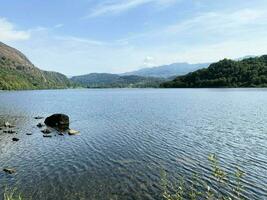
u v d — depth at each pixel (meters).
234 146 39.41
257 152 36.03
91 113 83.31
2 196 23.92
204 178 27.08
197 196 23.17
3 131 52.44
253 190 24.17
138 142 42.72
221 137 45.75
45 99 154.38
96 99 156.25
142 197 23.50
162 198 23.25
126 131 51.97
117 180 27.23
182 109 91.50
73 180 27.38
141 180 27.11
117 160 33.53
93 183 26.59
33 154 36.66
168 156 34.81
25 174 29.12
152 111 86.88
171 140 43.78
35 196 23.95
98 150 38.28
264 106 97.31
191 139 44.34
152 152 36.81
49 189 25.33
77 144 42.03
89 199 23.33
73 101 138.88
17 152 37.66
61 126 58.84
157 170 29.75
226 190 24.22
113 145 41.00
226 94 169.50
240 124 58.97
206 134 48.34
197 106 101.12
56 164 32.38
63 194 24.31
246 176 27.39
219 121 63.59
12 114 80.69
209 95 165.38
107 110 91.94
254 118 67.94
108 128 55.69
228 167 30.14
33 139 45.75
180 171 29.25
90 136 47.91
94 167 31.16
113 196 23.80
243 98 134.62
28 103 123.56
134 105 110.44
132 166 31.25
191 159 33.38
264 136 46.16
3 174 29.12
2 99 149.00
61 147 40.25
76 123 63.28
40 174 29.09
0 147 40.34
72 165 31.91
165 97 159.50
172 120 65.94
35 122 64.62
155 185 25.83
